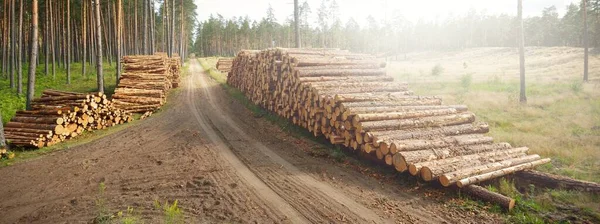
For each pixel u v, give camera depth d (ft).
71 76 100.12
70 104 43.19
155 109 59.98
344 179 26.32
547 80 94.43
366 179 26.48
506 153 27.99
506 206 20.45
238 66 78.79
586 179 24.97
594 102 55.01
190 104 66.80
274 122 48.57
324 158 32.19
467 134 31.37
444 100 58.70
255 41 344.49
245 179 25.94
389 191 23.99
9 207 21.48
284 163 30.35
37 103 46.32
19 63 73.41
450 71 131.03
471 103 56.49
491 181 25.31
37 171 28.84
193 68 152.66
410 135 28.53
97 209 20.65
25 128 39.24
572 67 132.16
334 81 38.58
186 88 89.15
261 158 31.91
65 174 27.76
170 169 28.45
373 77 41.29
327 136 34.86
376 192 23.73
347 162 30.83
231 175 26.84
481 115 48.29
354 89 36.32
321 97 34.37
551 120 44.09
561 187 23.43
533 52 210.79
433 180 24.98
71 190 24.09
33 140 36.52
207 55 360.69
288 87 43.96
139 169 28.60
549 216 19.53
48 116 40.73
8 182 26.22
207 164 29.76
